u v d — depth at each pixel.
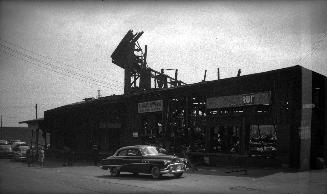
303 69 17.47
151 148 16.95
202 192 11.16
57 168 22.70
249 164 18.73
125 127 27.61
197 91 21.94
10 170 21.02
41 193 10.97
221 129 22.27
